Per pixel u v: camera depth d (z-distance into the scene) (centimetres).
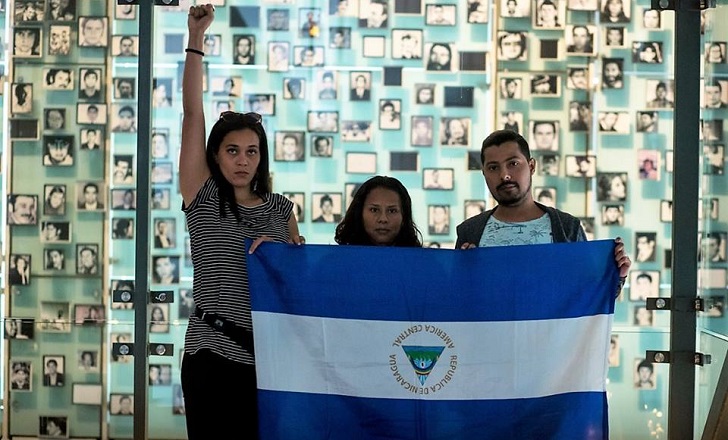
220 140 405
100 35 496
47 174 496
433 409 403
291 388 402
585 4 503
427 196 504
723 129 481
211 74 501
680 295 485
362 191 436
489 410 402
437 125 504
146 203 483
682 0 487
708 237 483
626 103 500
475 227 432
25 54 497
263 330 401
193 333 400
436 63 505
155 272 493
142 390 486
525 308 403
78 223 496
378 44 504
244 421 404
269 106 502
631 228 498
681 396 485
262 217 413
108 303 496
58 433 499
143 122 482
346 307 404
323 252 405
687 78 486
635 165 500
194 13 417
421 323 404
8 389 499
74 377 498
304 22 503
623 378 493
